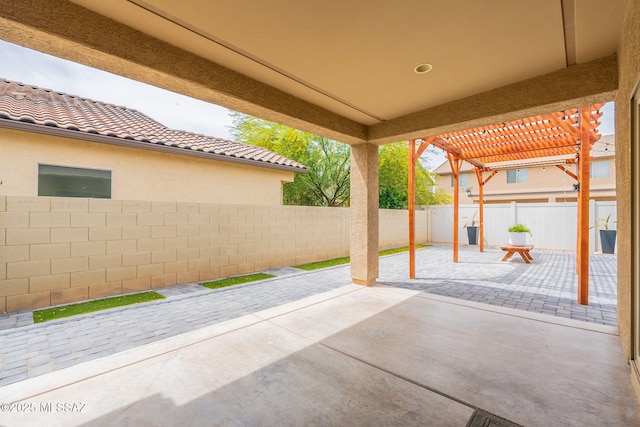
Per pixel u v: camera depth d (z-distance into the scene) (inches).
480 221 462.9
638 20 90.0
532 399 93.2
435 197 661.9
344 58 130.9
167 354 124.5
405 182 586.6
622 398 93.4
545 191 729.6
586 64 136.3
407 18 103.7
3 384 105.1
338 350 127.3
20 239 177.9
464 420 84.3
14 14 88.6
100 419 85.7
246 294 221.0
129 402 93.4
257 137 586.2
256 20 105.0
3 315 171.0
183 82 127.2
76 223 197.9
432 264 350.6
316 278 276.1
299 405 91.7
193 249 257.0
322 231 384.2
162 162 303.7
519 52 127.0
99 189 266.4
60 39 97.0
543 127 250.7
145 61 114.0
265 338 139.7
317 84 156.6
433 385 101.2
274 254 324.2
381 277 276.1
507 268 323.0
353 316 168.1
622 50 114.0
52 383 103.6
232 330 149.3
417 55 128.5
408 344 132.5
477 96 169.2
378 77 148.6
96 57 107.9
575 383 101.5
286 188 546.6
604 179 687.7
